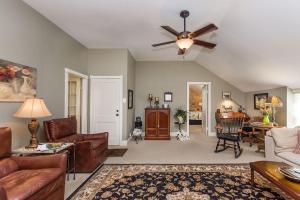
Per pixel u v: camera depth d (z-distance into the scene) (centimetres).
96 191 255
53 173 201
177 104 688
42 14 325
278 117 509
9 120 258
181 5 295
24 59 285
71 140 333
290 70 402
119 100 534
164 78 691
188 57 644
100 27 380
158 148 490
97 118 536
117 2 285
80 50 485
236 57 484
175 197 240
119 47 522
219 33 411
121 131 531
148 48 532
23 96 281
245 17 318
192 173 316
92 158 322
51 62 356
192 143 552
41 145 263
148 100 688
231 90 696
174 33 305
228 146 472
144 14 323
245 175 306
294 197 177
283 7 261
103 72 535
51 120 318
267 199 234
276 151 315
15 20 267
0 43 243
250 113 661
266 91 571
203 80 692
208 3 292
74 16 332
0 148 207
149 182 282
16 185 171
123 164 363
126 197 240
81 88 524
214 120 689
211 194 246
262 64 442
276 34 319
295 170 218
